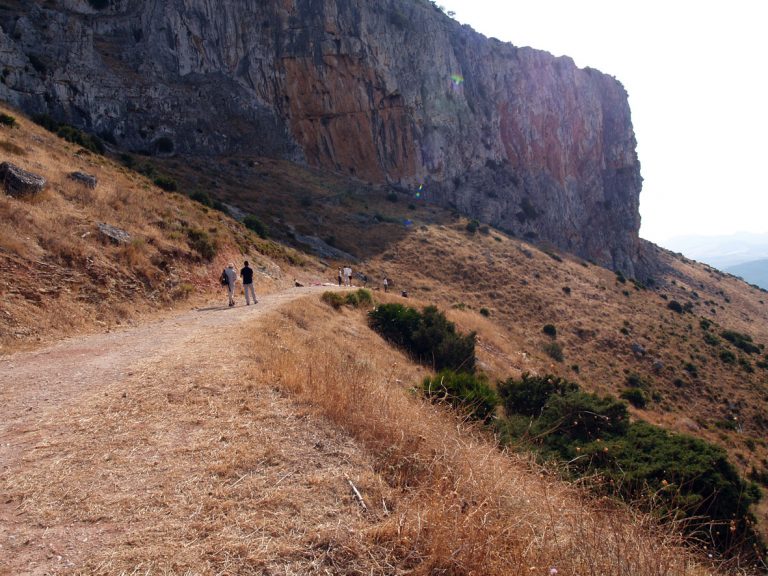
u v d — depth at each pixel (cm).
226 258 1967
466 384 849
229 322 1114
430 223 6231
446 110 8319
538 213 8925
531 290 4806
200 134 5919
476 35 9319
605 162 10488
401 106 7781
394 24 7925
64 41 4859
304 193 5978
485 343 2952
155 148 5388
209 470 362
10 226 1084
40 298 969
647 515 373
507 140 9250
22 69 4253
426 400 643
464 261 5088
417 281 4528
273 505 317
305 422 466
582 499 429
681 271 10550
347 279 3212
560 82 9906
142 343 864
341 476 366
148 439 419
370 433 444
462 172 8400
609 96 10725
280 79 6938
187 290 1464
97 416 475
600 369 3638
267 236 3900
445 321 2044
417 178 7831
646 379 3606
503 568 273
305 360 712
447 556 275
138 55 5706
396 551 285
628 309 5041
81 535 277
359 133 7481
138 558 255
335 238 4978
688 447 688
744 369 4038
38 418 474
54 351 792
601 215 10056
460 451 423
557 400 912
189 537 278
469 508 324
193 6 6325
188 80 6172
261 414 479
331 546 280
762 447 2209
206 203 3797
